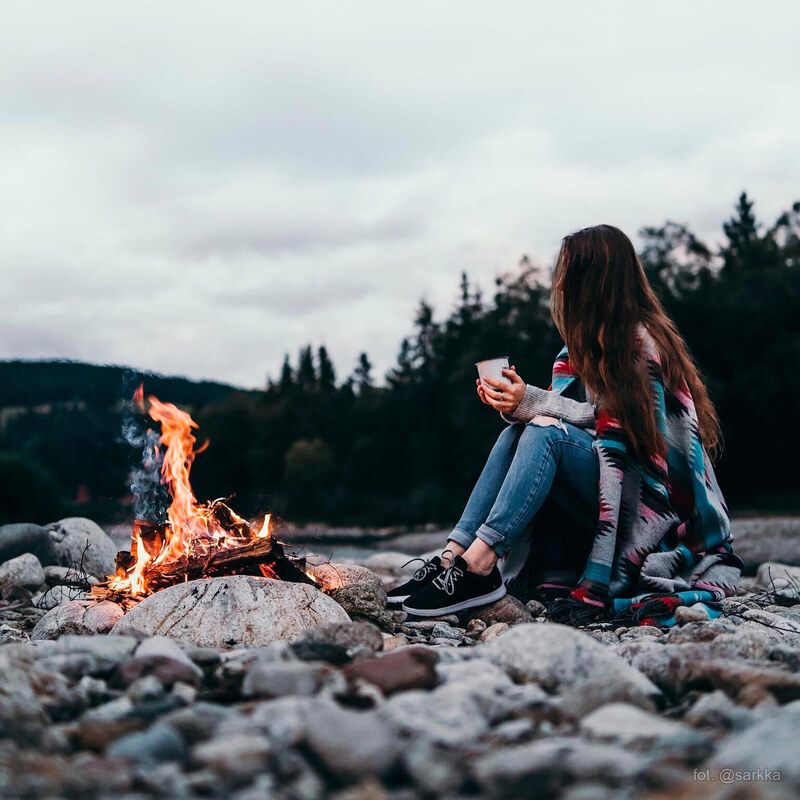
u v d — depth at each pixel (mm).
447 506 45406
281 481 57625
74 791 1368
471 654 2412
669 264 43531
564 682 2139
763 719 1757
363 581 3623
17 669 1914
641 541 3580
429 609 3590
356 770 1434
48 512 14344
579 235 3756
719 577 3629
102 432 20266
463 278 57750
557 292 3797
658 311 3760
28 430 20562
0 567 5609
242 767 1458
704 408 3846
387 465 56469
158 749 1556
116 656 2291
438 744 1613
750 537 18234
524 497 3574
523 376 44250
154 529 4012
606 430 3596
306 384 88688
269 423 63750
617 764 1429
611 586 3547
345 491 54406
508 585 3857
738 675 2078
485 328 46875
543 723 1842
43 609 4809
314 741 1485
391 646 2896
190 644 2764
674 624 3385
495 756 1479
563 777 1421
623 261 3688
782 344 38562
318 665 2135
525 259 46656
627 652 2521
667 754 1521
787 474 38625
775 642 2566
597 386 3656
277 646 2484
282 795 1358
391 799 1356
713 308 39938
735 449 38812
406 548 19875
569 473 3662
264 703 1877
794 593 4809
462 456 48000
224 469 58875
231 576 3221
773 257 43875
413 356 61094
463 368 47281
